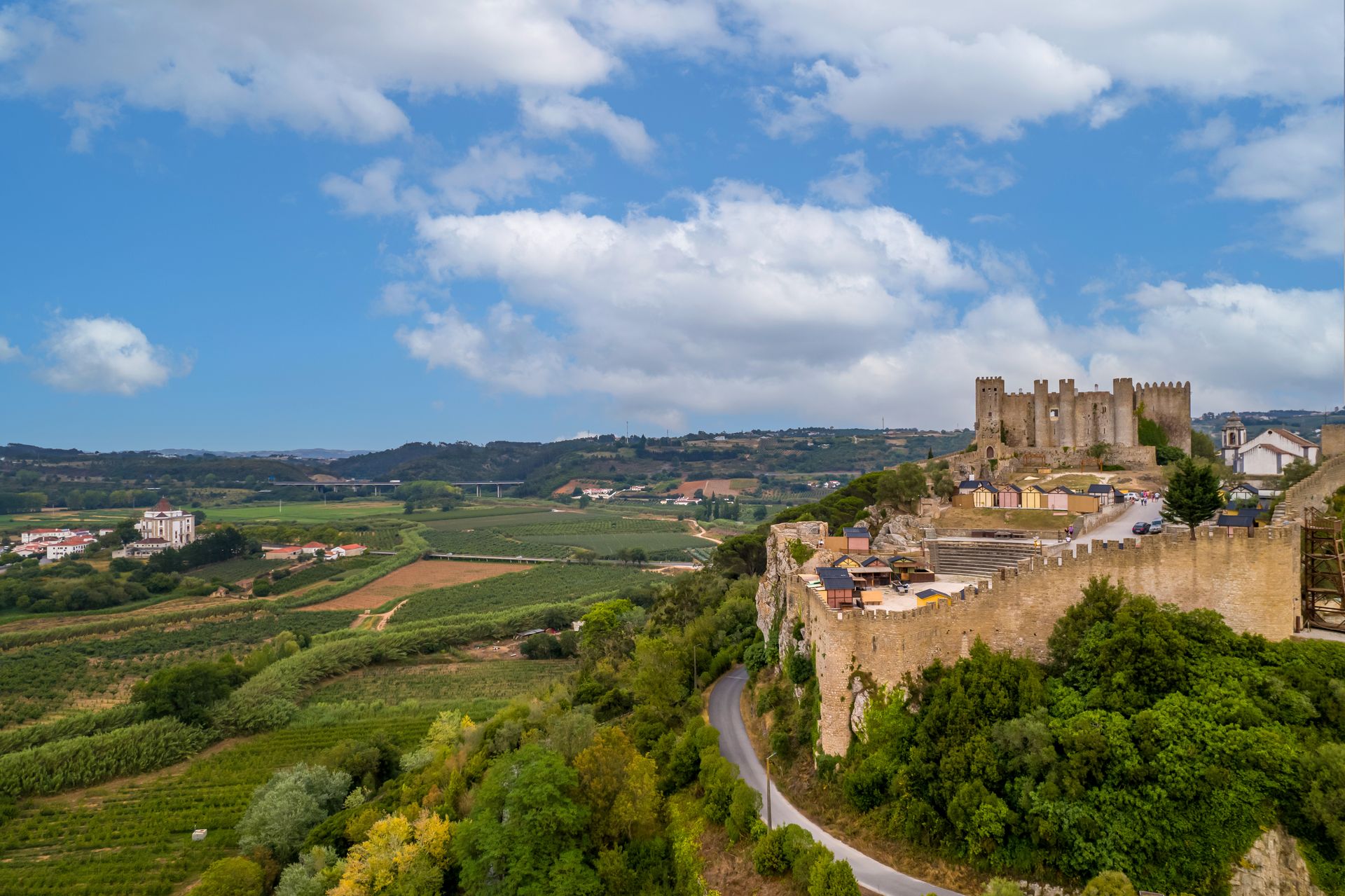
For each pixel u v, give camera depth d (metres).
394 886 82.25
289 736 155.12
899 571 103.25
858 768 72.00
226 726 156.50
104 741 139.62
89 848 112.81
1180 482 101.00
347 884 82.50
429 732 135.62
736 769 79.88
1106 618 69.19
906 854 64.69
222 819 119.19
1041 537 112.69
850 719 74.75
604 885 74.88
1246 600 67.56
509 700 168.75
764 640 115.81
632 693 121.19
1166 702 61.69
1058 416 189.75
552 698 135.25
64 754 134.50
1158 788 57.31
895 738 71.00
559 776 79.88
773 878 65.75
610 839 80.31
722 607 141.38
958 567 105.31
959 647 74.00
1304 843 53.59
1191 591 69.31
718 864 71.31
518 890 73.94
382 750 130.12
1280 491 128.88
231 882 91.50
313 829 105.19
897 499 150.75
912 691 72.81
